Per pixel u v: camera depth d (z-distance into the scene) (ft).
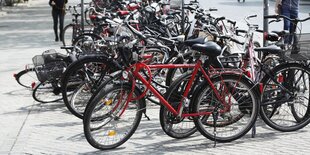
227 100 18.51
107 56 21.17
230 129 18.97
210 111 18.39
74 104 21.53
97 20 31.60
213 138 18.62
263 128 20.54
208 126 18.72
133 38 20.30
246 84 18.53
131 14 28.81
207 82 18.10
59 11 45.19
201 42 18.24
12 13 78.43
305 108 20.27
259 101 18.85
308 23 55.52
